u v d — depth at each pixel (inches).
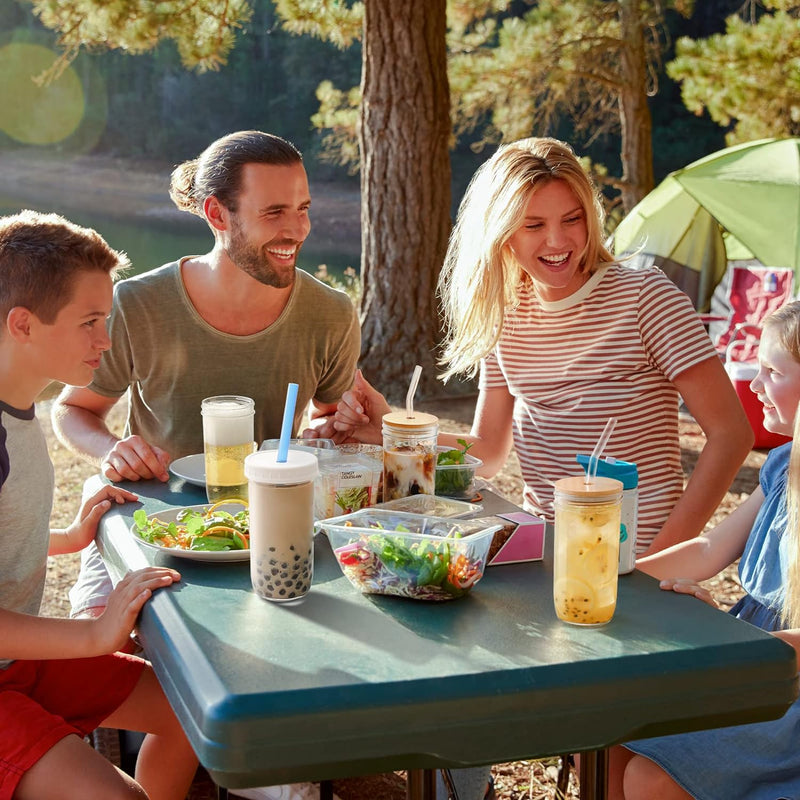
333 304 110.1
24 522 77.6
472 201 106.1
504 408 113.1
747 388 261.4
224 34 369.4
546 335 106.9
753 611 84.4
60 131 1480.1
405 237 313.9
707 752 76.8
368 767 52.7
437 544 64.5
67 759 70.4
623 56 478.6
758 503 86.3
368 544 65.2
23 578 78.5
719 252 344.2
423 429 80.3
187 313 104.7
